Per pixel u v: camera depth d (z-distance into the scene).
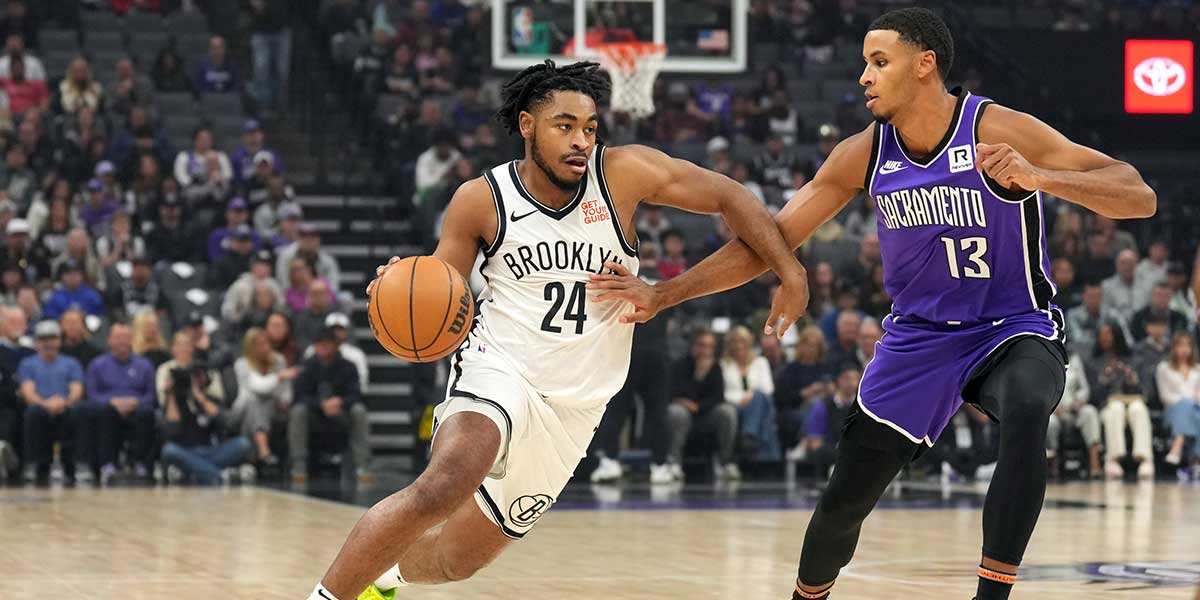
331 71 24.28
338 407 15.68
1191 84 24.19
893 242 5.25
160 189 19.30
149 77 22.61
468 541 5.31
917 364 5.13
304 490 14.38
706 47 17.06
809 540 5.30
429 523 4.56
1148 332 17.14
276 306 17.00
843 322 16.38
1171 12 24.52
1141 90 24.17
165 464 15.27
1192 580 7.48
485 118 21.50
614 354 5.18
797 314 5.25
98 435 15.22
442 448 4.70
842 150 5.34
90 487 14.66
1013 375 4.84
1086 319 17.16
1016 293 5.11
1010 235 5.04
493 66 16.78
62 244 17.86
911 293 5.25
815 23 25.19
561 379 5.08
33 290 16.22
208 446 15.41
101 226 18.33
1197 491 14.38
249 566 8.02
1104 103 24.12
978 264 5.08
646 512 11.84
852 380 15.82
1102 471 16.75
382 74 23.06
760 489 14.66
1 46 22.58
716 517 11.34
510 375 5.01
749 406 16.08
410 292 4.85
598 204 5.09
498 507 5.18
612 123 21.11
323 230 21.11
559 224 5.06
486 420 4.79
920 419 5.12
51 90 21.17
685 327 17.33
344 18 24.33
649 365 15.32
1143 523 10.84
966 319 5.14
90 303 16.48
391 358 19.73
